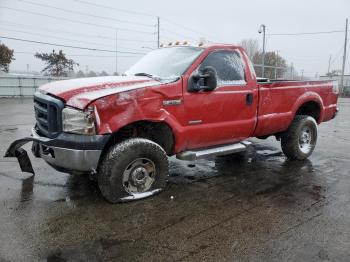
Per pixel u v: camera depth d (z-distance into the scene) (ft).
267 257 10.23
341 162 21.30
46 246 10.62
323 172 19.03
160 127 15.26
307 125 21.31
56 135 13.29
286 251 10.56
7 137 28.40
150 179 14.79
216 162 20.85
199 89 15.37
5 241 10.86
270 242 11.10
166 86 14.53
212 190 15.88
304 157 21.50
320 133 33.68
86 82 14.47
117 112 13.28
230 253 10.43
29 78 94.94
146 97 13.94
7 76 92.27
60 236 11.25
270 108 18.94
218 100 16.33
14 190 15.26
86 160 12.94
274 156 22.57
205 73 15.24
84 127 12.73
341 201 14.74
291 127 20.85
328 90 23.02
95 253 10.30
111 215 12.87
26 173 17.67
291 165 20.42
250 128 18.15
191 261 9.98
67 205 13.71
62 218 12.55
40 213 12.94
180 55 17.06
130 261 9.93
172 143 15.52
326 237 11.48
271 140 28.17
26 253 10.21
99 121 12.87
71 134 12.95
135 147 13.80
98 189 15.47
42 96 14.11
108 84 14.08
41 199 14.29
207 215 13.10
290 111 20.10
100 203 13.96
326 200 14.83
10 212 12.98
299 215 13.21
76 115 12.72
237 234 11.62
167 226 12.12
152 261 9.95
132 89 13.60
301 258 10.18
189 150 16.29
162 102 14.47
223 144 17.76
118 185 13.65
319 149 25.25
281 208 13.89
